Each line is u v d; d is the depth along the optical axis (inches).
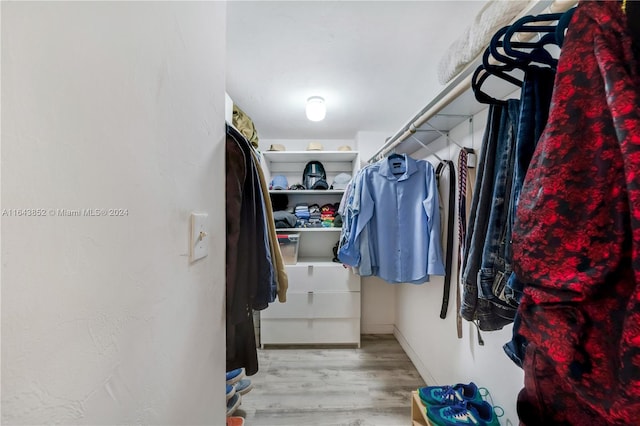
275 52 49.4
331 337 83.7
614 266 11.2
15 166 8.7
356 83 60.6
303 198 99.6
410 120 49.1
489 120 26.1
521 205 14.9
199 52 22.4
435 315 63.1
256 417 54.1
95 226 11.7
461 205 45.9
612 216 11.4
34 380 9.3
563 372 12.2
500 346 41.8
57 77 9.9
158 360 16.5
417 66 53.9
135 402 14.4
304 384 64.7
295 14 40.1
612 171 11.5
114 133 12.7
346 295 83.5
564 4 18.4
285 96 66.7
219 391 26.8
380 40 46.1
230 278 30.2
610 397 10.8
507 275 22.7
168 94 17.5
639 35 11.9
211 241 24.8
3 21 8.4
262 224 35.3
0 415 8.4
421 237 57.7
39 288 9.5
